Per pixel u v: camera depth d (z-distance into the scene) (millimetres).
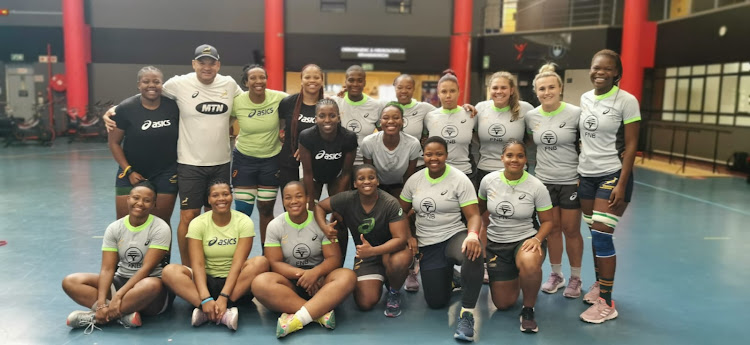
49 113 16109
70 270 4586
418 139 4613
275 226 3779
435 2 16844
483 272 3447
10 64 16422
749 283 4508
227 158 4340
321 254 3855
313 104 4301
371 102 4457
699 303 4066
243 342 3350
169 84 4105
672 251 5434
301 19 16531
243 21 16516
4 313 3699
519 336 3494
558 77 3988
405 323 3691
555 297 4234
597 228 3762
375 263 3939
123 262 3707
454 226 3871
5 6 16156
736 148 11672
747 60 10922
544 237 3740
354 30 16719
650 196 8594
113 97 16516
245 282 3656
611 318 3756
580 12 16953
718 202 8117
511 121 4281
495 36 16250
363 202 3805
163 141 4102
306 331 3537
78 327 3502
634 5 13773
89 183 8969
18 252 5074
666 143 14133
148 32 16359
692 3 13859
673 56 13367
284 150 4398
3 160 11695
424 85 17547
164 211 4258
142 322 3625
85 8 16141
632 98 3688
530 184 3752
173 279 3598
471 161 4555
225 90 4219
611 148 3785
